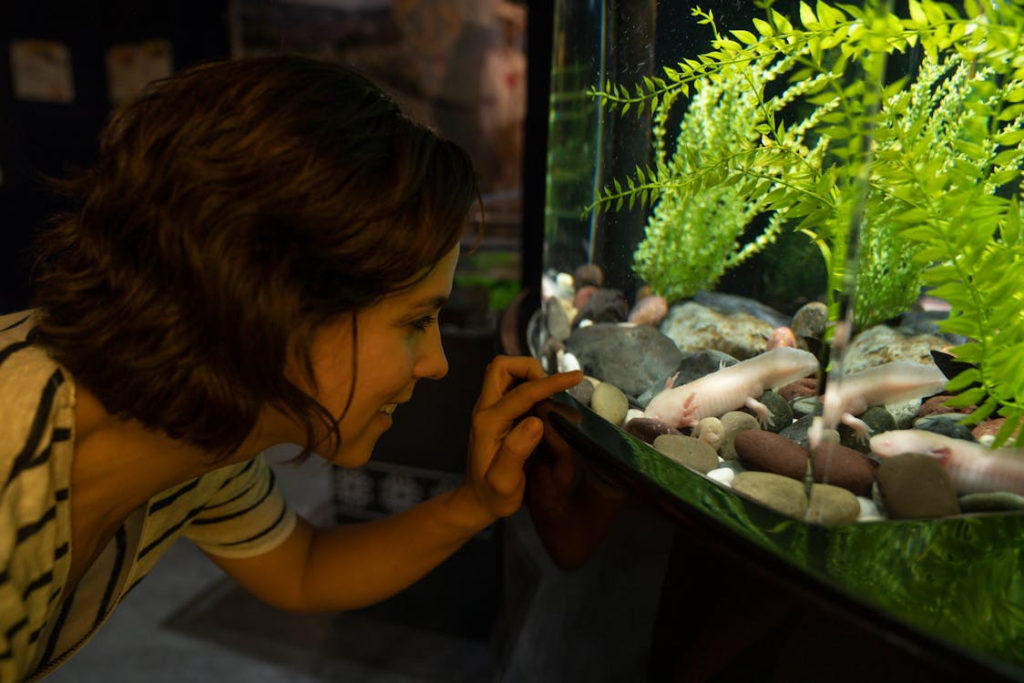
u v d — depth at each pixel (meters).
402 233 0.44
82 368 0.45
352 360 0.47
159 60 3.37
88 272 0.45
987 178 0.56
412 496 1.86
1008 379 0.53
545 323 0.90
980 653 0.35
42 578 0.47
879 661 0.37
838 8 0.47
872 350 0.58
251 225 0.41
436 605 1.89
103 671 1.71
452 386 1.76
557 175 0.84
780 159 0.53
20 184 3.19
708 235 0.60
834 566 0.42
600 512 0.57
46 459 0.45
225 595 2.03
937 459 0.53
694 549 0.47
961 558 0.44
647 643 0.53
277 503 0.80
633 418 0.65
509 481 0.68
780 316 0.55
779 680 0.42
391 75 4.59
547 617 0.70
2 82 3.12
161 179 0.42
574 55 0.75
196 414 0.46
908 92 0.52
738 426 0.59
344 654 1.81
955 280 0.54
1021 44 0.49
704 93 0.57
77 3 3.29
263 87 0.42
